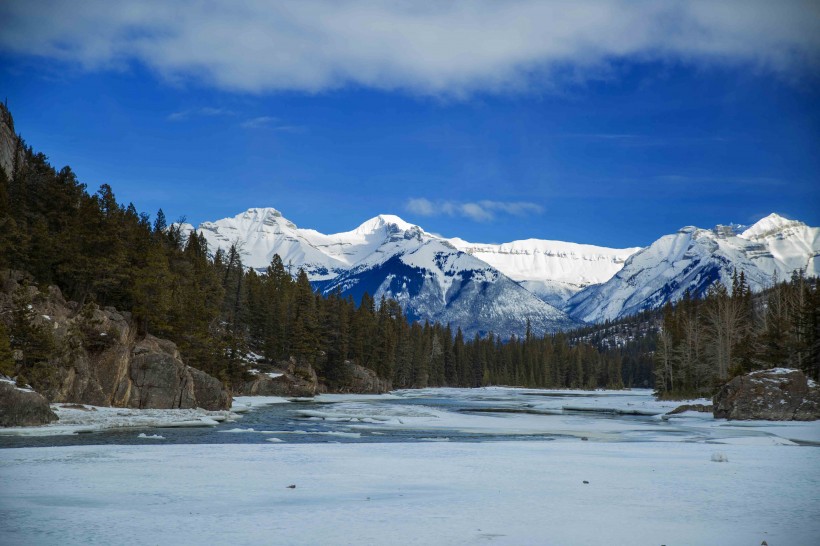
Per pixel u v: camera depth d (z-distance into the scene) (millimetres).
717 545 16484
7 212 77625
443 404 112188
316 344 137000
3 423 48875
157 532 17750
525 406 106750
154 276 82688
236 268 155125
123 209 105625
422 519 19609
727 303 117750
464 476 28953
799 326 93750
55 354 63250
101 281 77375
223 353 107688
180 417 62594
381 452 38156
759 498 23547
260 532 17797
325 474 29219
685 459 35750
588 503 22422
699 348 121000
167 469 29969
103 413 61000
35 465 30703
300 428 57438
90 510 20828
